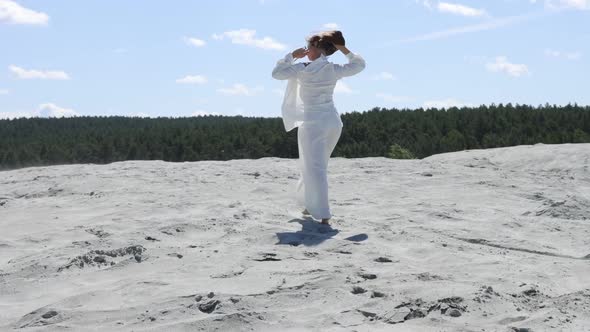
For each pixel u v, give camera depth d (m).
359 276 4.97
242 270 5.18
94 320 4.14
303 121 7.00
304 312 4.18
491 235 6.69
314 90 6.89
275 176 11.75
